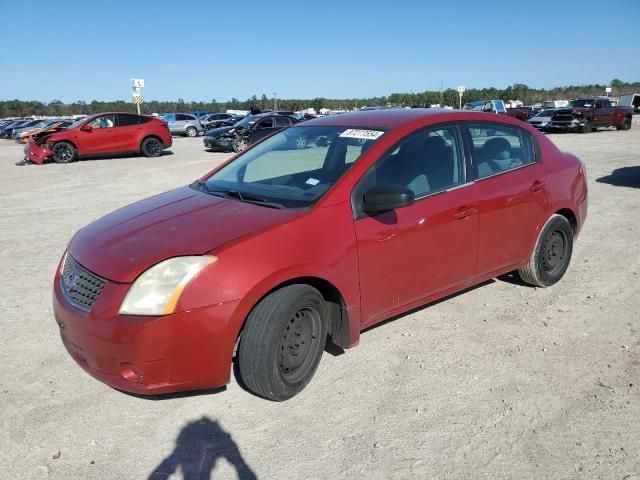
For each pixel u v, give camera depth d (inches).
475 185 159.9
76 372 141.0
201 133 1469.0
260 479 102.4
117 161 719.1
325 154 149.9
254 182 152.3
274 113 897.5
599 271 211.5
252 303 114.7
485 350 149.3
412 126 151.4
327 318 133.5
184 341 109.7
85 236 135.2
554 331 160.4
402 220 140.5
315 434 115.0
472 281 165.3
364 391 130.5
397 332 160.6
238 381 134.7
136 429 117.4
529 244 180.2
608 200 351.9
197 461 107.4
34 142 700.0
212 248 114.5
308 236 124.0
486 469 104.1
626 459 106.3
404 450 109.7
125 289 110.3
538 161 183.2
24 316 176.9
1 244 270.7
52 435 115.6
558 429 115.5
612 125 1146.7
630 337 156.0
